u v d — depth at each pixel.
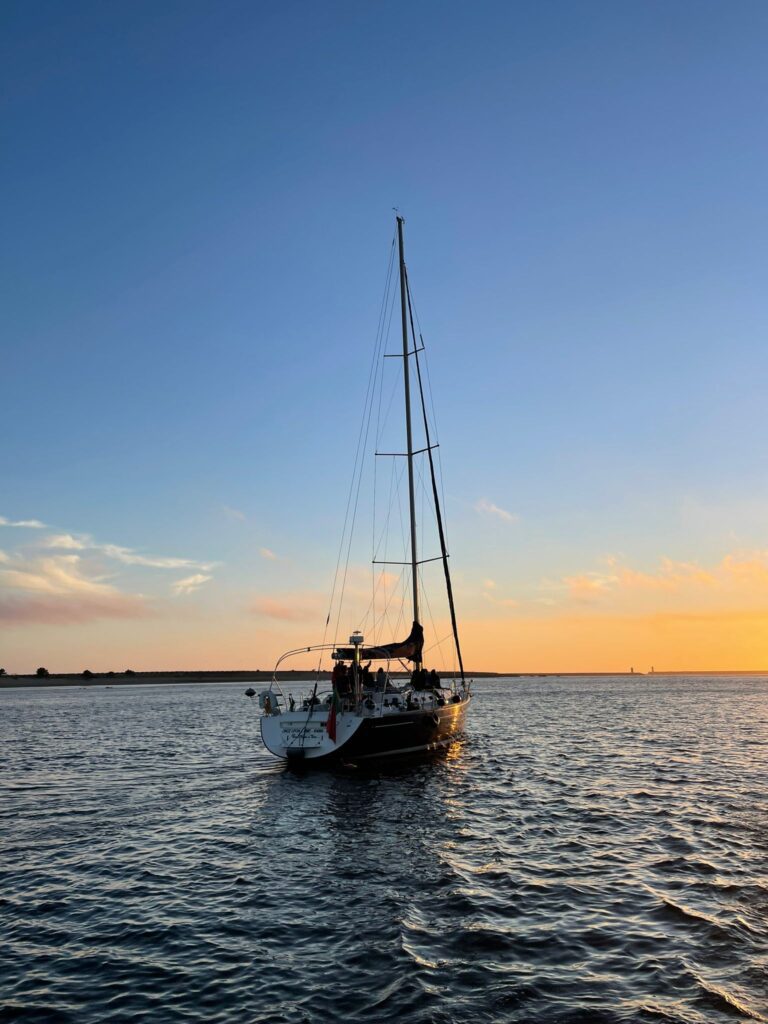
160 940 10.82
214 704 86.19
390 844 16.31
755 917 11.37
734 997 8.70
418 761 28.92
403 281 37.06
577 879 13.55
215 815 19.50
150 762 30.36
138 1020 8.42
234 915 11.82
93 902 12.55
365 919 11.52
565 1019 8.24
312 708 26.00
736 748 34.59
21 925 11.51
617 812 19.50
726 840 16.36
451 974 9.45
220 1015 8.49
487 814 19.36
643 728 46.06
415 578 35.12
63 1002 8.91
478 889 12.98
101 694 129.62
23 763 30.27
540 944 10.42
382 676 30.39
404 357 36.69
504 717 56.84
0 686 173.25
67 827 18.20
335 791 22.89
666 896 12.46
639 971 9.46
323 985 9.21
